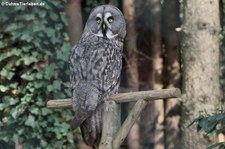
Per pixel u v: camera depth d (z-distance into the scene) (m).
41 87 13.23
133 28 16.55
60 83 13.27
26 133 13.35
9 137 13.34
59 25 13.40
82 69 9.45
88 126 9.04
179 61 16.62
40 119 13.29
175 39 16.55
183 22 13.89
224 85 17.33
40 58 13.21
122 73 16.83
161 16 16.73
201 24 13.62
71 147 13.55
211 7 13.66
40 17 13.08
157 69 16.78
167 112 16.69
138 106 8.64
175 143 16.55
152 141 17.23
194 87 13.71
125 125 8.75
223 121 8.02
